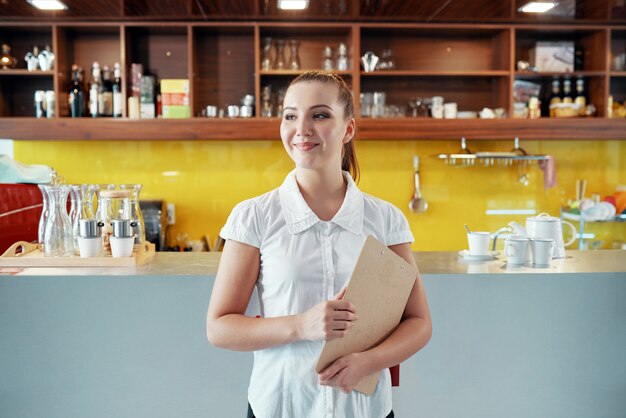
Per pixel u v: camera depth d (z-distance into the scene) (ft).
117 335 6.09
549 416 6.48
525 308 6.38
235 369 6.17
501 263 6.98
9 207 8.34
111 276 6.05
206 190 13.07
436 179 13.30
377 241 3.41
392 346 3.51
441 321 6.34
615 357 6.50
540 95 12.88
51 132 11.64
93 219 6.56
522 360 6.41
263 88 12.22
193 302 6.10
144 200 12.43
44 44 12.37
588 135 12.10
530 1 10.61
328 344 3.24
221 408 6.19
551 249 6.76
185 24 11.82
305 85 3.57
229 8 11.09
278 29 12.24
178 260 6.90
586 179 13.50
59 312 6.05
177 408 6.17
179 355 6.14
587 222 13.47
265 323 3.33
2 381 6.07
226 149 13.05
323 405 3.57
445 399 6.39
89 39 12.42
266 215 3.67
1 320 6.01
